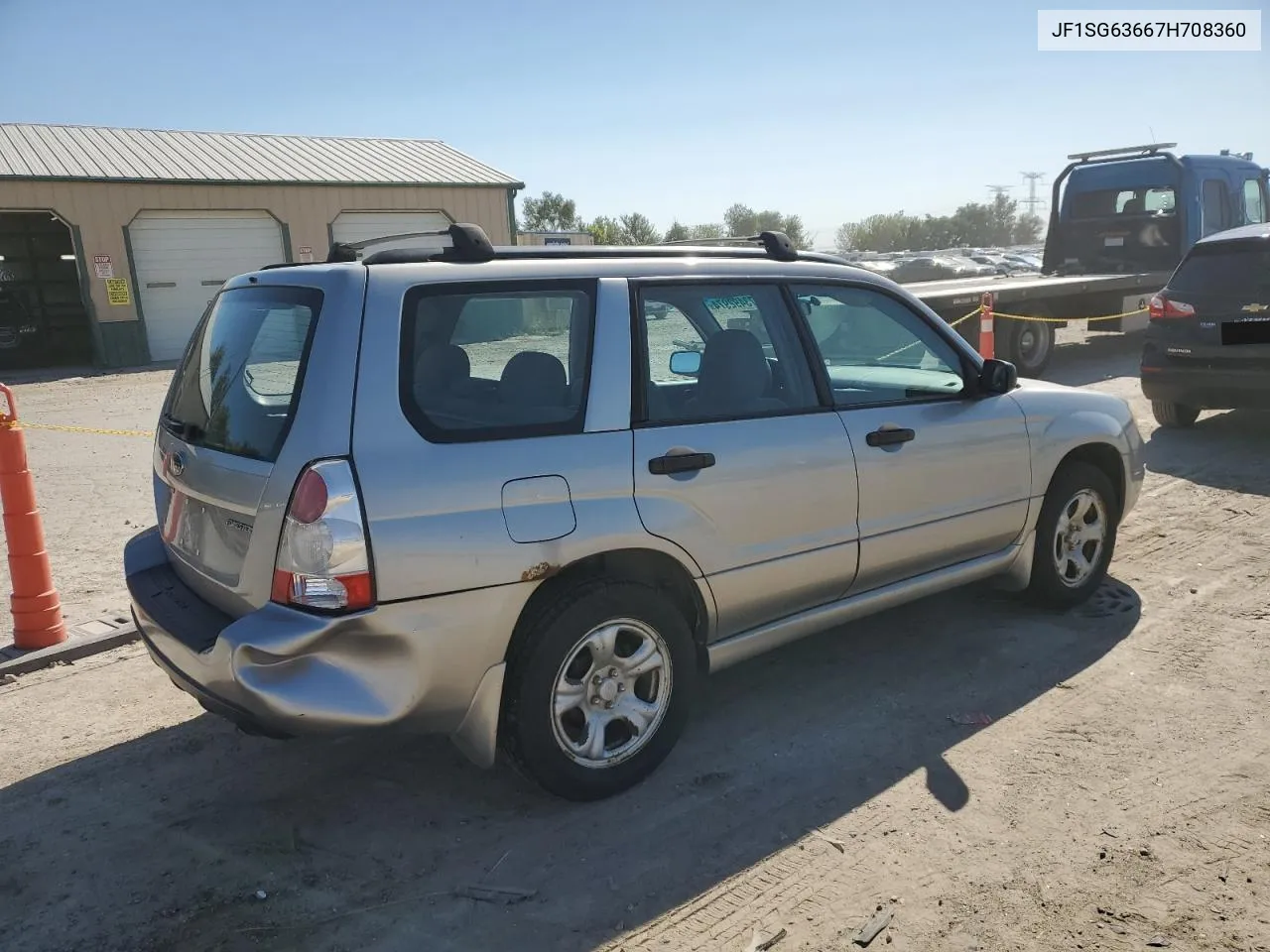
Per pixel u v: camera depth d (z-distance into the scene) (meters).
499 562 3.07
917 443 4.18
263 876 3.10
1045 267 15.82
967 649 4.64
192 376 3.74
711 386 3.71
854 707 4.11
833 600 4.08
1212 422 9.62
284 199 21.50
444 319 3.19
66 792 3.63
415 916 2.89
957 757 3.67
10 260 22.50
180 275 20.75
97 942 2.81
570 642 3.25
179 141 22.91
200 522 3.37
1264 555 5.72
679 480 3.46
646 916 2.85
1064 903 2.84
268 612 2.95
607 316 3.46
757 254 4.14
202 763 3.83
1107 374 13.03
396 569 2.91
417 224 23.28
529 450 3.18
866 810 3.35
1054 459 4.73
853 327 4.27
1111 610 5.02
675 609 3.51
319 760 3.83
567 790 3.36
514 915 2.88
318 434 2.91
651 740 3.53
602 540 3.27
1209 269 8.37
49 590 4.90
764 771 3.63
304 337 3.07
